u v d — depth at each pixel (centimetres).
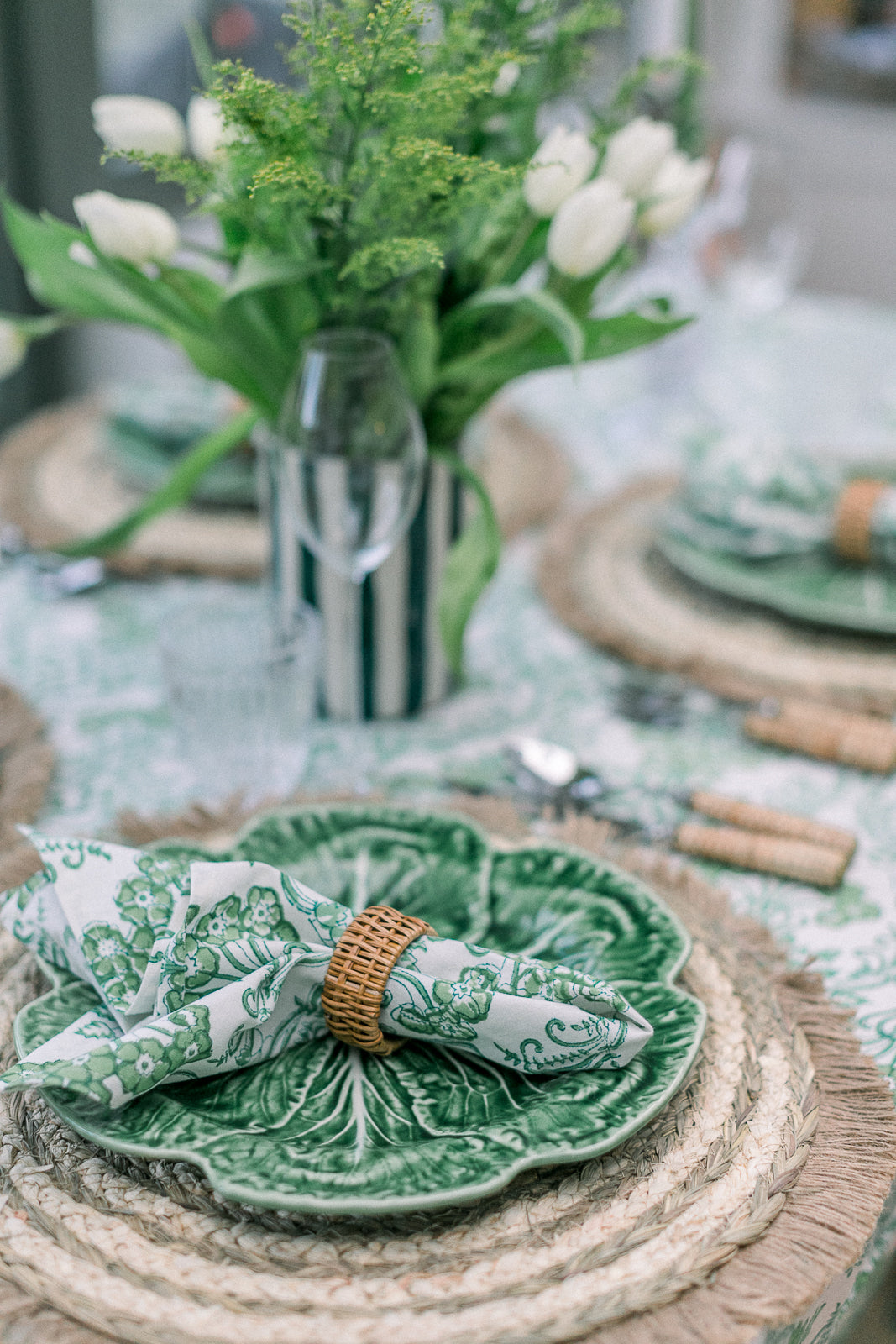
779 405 160
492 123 89
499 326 90
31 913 63
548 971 58
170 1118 54
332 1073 59
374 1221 52
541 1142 53
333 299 80
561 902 70
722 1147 57
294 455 83
